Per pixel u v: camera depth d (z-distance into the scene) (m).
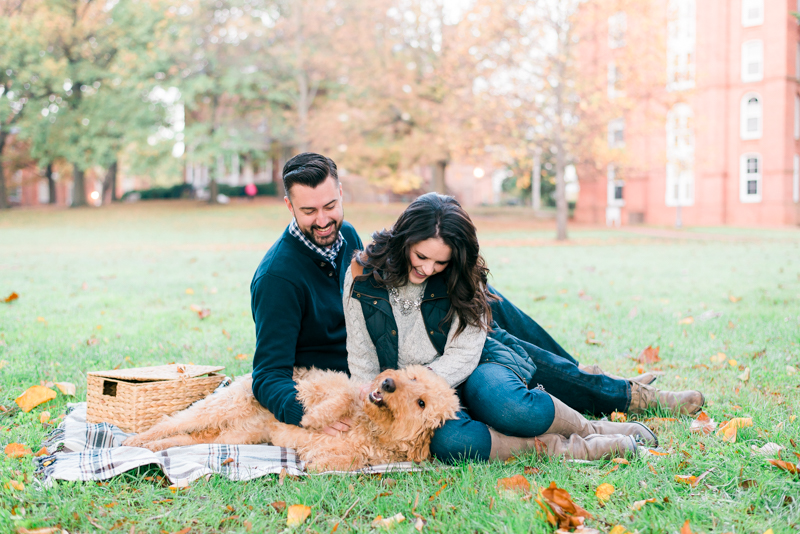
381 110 22.64
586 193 29.59
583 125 17.14
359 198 36.78
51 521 1.99
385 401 2.29
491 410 2.48
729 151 27.58
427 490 2.22
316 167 2.56
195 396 3.00
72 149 26.23
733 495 2.13
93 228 21.91
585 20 16.78
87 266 10.66
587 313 6.00
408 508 2.09
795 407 3.02
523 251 14.23
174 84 25.61
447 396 2.42
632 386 3.02
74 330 5.12
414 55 21.42
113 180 35.19
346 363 2.95
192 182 43.28
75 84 27.14
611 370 3.95
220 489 2.24
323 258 2.83
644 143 27.94
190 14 25.39
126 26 26.73
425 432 2.40
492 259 12.03
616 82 17.67
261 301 2.68
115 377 2.87
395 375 2.36
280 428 2.60
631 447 2.47
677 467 2.35
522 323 3.16
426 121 22.14
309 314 2.77
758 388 3.42
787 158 26.62
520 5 16.28
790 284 7.82
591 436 2.55
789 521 1.92
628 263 11.27
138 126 26.00
